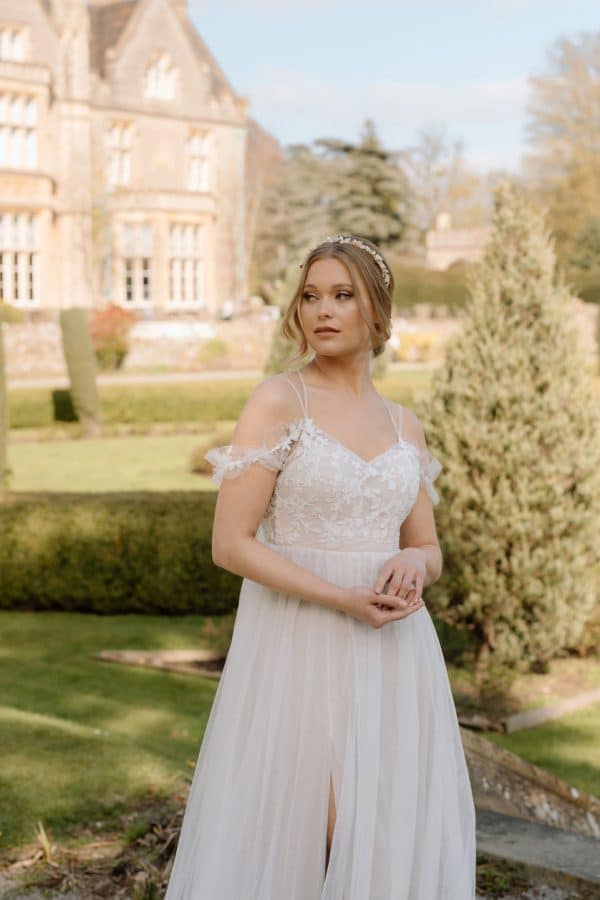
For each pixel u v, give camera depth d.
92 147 36.59
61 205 35.53
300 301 2.16
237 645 2.13
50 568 7.65
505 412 5.38
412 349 33.62
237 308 39.34
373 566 2.10
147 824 3.14
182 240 38.50
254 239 47.88
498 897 2.62
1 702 5.34
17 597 7.75
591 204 45.38
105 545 7.54
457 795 2.17
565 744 4.97
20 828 3.12
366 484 2.08
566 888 2.66
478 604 5.48
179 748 4.28
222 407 22.77
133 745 3.93
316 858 2.02
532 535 5.40
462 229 52.16
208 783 2.08
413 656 2.14
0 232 32.97
